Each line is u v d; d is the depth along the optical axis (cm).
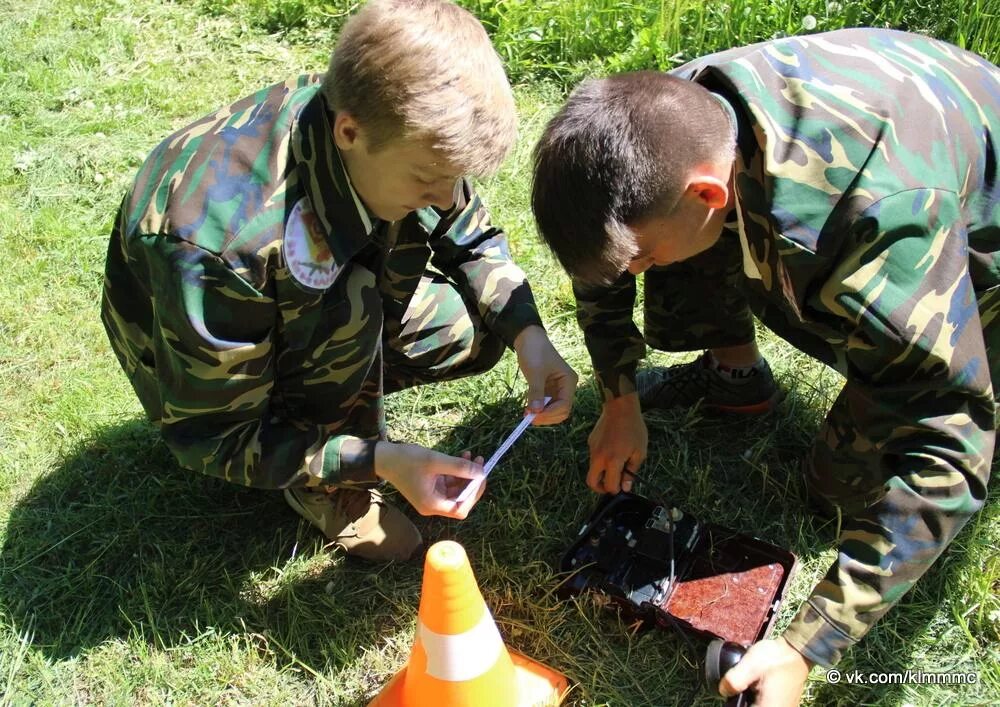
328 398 224
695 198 172
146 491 256
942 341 161
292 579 234
